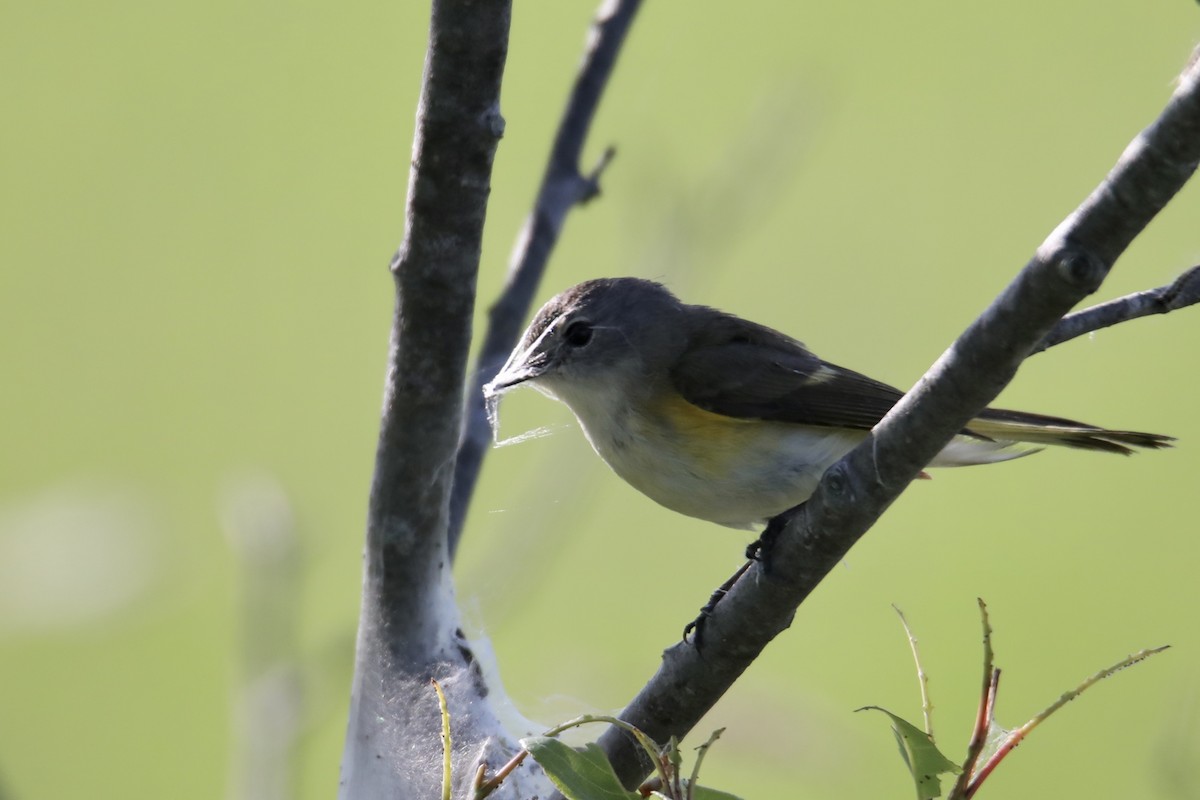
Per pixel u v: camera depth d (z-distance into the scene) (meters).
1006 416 7.34
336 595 12.90
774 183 8.14
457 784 5.84
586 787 3.93
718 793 4.03
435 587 5.91
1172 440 7.27
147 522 10.14
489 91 4.75
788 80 8.36
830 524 4.73
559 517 7.16
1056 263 4.02
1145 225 3.94
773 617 5.00
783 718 6.77
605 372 7.59
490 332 6.93
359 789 6.02
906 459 4.54
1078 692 3.97
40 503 11.09
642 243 8.20
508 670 10.69
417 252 5.04
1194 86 3.71
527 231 7.05
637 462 7.61
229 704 12.75
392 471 5.57
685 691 5.23
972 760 3.96
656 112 15.45
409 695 5.93
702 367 7.49
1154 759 5.36
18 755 12.72
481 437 6.81
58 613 9.45
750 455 7.44
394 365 5.32
